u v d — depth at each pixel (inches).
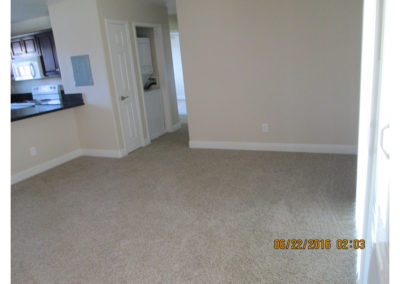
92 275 80.7
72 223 108.2
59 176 156.6
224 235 93.4
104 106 175.0
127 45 182.2
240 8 154.5
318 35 144.4
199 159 164.9
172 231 98.0
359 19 136.7
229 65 164.7
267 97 162.1
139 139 196.7
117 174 153.0
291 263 79.0
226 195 119.6
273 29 151.3
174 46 377.7
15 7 172.9
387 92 43.9
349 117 149.3
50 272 83.1
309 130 158.4
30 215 116.3
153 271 80.2
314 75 150.0
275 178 131.3
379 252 45.6
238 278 75.2
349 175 128.3
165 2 202.5
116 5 171.8
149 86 220.1
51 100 187.3
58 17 169.6
